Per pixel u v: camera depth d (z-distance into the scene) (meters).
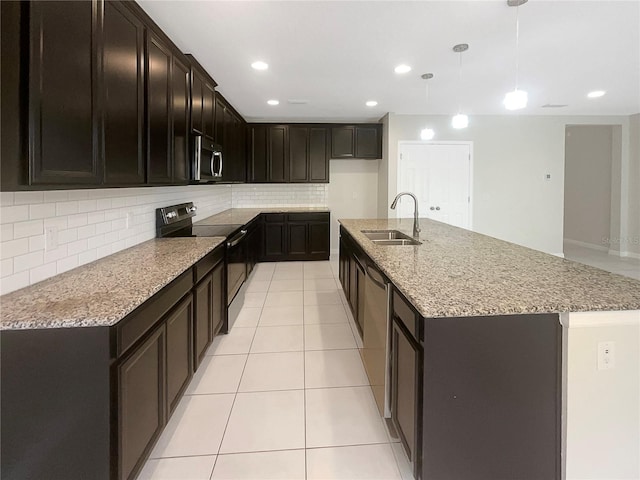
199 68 3.36
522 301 1.40
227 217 4.94
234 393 2.34
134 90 2.09
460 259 2.12
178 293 1.98
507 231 6.10
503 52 3.18
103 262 2.11
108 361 1.30
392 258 2.15
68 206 1.91
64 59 1.46
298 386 2.42
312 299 4.20
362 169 6.69
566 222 7.84
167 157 2.58
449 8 2.41
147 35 2.26
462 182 5.99
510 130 5.99
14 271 1.55
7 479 1.32
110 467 1.32
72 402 1.30
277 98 4.73
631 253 6.22
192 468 1.72
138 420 1.50
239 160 5.62
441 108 5.39
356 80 3.96
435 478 1.41
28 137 1.28
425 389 1.38
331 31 2.73
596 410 1.43
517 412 1.41
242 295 4.34
